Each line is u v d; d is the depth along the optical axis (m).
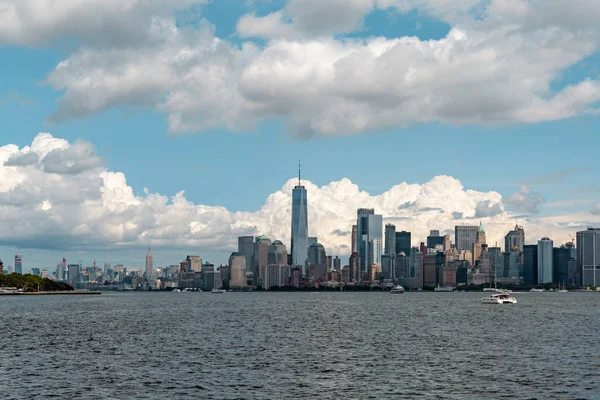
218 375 114.81
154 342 168.00
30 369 121.06
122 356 139.38
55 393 99.25
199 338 179.50
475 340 174.62
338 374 116.31
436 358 136.88
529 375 114.75
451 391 101.19
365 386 105.06
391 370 120.75
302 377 113.19
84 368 122.25
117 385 105.38
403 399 95.88
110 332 199.12
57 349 152.38
